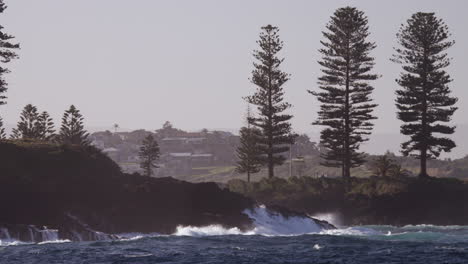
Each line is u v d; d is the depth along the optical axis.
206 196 57.94
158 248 41.66
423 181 75.50
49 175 53.72
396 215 71.75
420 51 87.25
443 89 86.12
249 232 55.19
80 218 50.38
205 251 40.50
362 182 77.94
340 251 41.22
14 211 48.12
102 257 37.66
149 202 54.91
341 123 90.25
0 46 73.56
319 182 78.38
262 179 83.19
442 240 47.47
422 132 84.81
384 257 39.00
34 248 40.97
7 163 52.78
